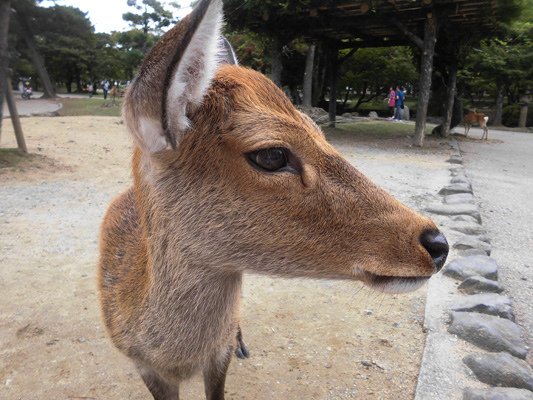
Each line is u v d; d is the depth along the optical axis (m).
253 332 0.69
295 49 4.33
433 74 4.52
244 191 0.34
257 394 0.56
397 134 3.35
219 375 0.46
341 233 0.34
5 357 0.62
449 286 0.80
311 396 0.56
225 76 0.36
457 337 0.65
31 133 2.60
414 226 0.35
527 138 3.89
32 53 5.15
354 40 3.50
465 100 6.29
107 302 0.45
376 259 0.34
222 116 0.34
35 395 0.55
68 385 0.57
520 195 1.61
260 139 0.33
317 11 2.53
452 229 1.10
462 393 0.54
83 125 3.08
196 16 0.29
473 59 4.75
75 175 1.64
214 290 0.38
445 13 2.49
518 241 1.12
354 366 0.61
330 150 0.36
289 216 0.34
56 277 0.84
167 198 0.36
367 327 0.71
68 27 6.32
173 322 0.38
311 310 0.76
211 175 0.34
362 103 6.36
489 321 0.67
